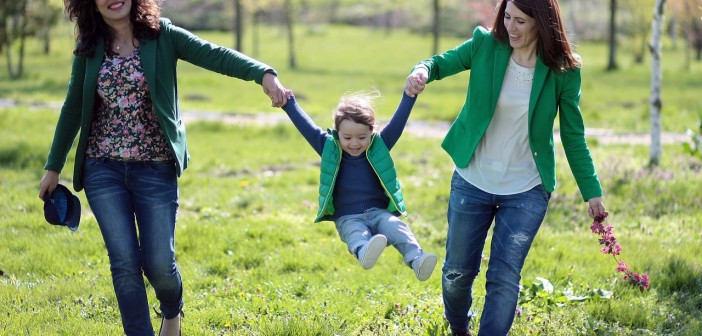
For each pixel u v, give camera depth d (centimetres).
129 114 691
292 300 952
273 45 8694
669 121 3216
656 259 1096
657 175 1758
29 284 1016
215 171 2067
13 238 1224
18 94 3938
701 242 1206
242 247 1199
